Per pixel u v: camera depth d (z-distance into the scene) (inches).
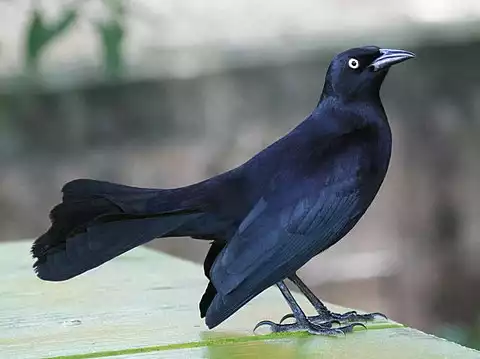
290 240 244.8
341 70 267.7
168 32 577.3
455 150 576.7
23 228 546.6
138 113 558.9
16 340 235.6
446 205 571.2
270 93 574.6
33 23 384.8
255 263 239.1
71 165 553.0
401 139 574.2
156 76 561.3
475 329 488.4
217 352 226.1
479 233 569.9
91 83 552.7
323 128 264.4
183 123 563.2
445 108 580.7
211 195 245.8
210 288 238.2
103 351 226.8
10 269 311.3
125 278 296.4
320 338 236.7
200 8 585.9
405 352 223.9
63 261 230.5
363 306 561.0
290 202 247.9
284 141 260.7
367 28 597.0
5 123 548.1
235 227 247.0
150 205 240.4
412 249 565.9
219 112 567.2
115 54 394.3
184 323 248.5
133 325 246.5
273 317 255.9
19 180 548.1
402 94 578.2
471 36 589.9
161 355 224.4
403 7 602.2
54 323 249.3
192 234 248.4
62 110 553.0
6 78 551.2
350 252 559.8
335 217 252.5
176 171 560.4
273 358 221.3
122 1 420.2
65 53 552.1
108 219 233.6
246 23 589.6
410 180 570.3
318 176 253.0
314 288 555.2
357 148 260.5
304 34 590.9
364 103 268.8
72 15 391.5
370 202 264.4
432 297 564.1
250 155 566.6
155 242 557.9
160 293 277.6
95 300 270.5
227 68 571.5
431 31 591.5
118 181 554.9
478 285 565.3
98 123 554.9
